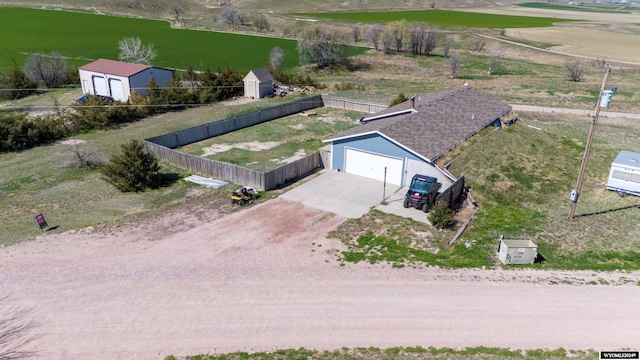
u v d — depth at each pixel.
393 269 18.36
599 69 68.56
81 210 24.16
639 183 25.11
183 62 67.50
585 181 28.11
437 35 84.00
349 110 46.12
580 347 13.97
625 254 19.69
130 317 15.44
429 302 16.17
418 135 28.28
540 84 58.53
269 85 51.44
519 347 13.98
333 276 17.84
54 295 16.61
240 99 50.34
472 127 31.67
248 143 35.41
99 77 47.62
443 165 26.27
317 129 39.19
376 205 24.48
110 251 19.73
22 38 82.75
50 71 53.34
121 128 39.53
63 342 14.27
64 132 37.19
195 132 35.59
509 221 22.77
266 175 26.14
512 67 71.62
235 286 17.19
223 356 13.68
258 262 18.84
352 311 15.72
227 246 20.16
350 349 13.96
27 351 13.88
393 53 80.88
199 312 15.70
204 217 23.12
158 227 22.06
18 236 21.12
